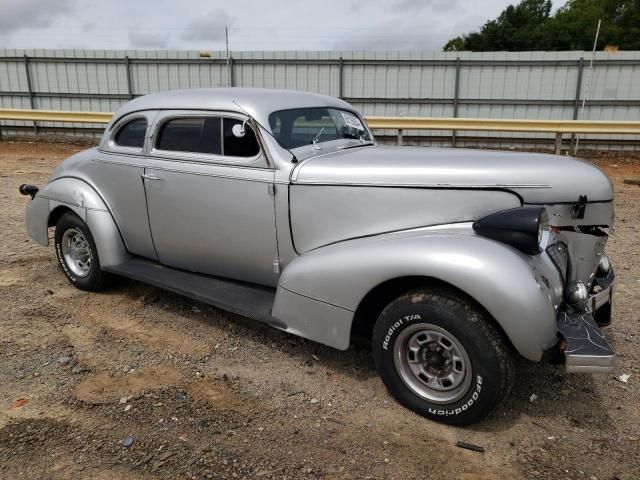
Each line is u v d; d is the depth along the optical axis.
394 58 15.73
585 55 14.62
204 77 16.84
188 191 3.97
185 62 16.77
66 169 4.89
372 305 3.35
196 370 3.56
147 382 3.39
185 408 3.12
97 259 4.61
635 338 3.99
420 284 3.07
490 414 3.11
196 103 3.96
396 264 2.93
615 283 3.68
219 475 2.58
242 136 3.64
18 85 17.70
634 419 3.06
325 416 3.08
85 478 2.55
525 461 2.71
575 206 3.24
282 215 3.59
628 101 14.73
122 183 4.37
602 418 3.07
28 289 4.84
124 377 3.45
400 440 2.87
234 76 16.66
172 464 2.65
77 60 17.22
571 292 3.14
